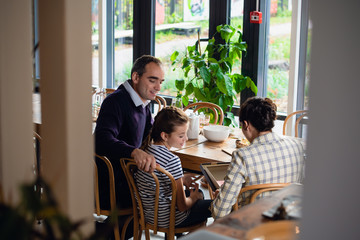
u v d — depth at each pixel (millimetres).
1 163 1016
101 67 5395
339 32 603
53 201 774
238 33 4227
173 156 2100
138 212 2338
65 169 844
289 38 3941
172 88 4922
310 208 655
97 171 2338
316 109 628
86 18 833
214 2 4332
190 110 4684
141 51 5113
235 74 4078
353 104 614
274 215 978
